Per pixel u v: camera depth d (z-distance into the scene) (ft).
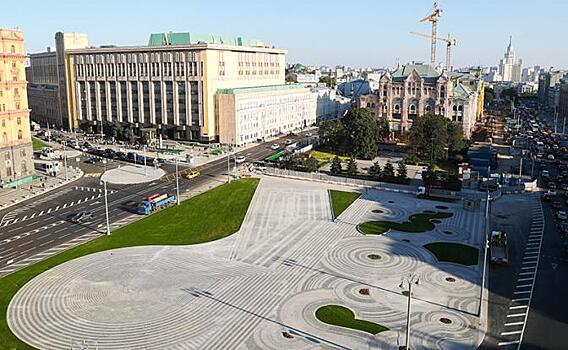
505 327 215.51
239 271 272.31
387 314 225.97
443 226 354.33
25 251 299.79
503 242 303.07
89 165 564.71
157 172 530.68
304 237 328.90
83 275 264.93
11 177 464.24
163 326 213.66
